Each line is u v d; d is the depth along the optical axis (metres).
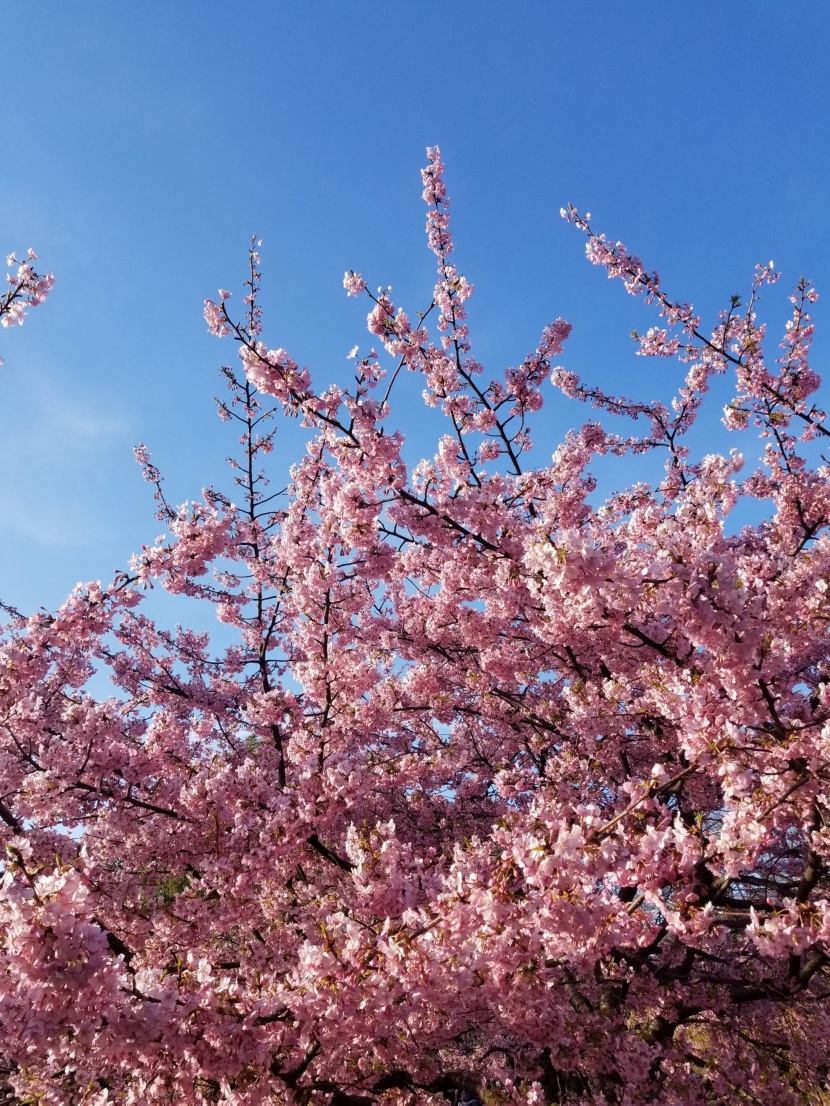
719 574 4.27
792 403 9.00
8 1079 6.03
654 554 4.57
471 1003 4.74
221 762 6.00
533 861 3.45
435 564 8.20
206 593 9.78
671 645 5.77
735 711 4.63
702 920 3.98
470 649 9.34
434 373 8.35
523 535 6.36
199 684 10.65
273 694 7.11
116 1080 5.63
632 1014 7.99
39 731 6.61
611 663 7.48
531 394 9.39
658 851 3.66
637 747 8.30
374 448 5.69
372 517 6.07
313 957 3.74
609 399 10.95
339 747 6.70
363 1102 6.08
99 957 3.06
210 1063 3.63
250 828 5.56
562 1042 5.69
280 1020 4.17
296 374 5.75
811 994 8.09
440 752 8.91
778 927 3.68
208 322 5.80
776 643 4.48
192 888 6.47
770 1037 8.05
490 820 9.04
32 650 6.38
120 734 5.97
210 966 3.83
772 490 9.76
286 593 8.66
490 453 8.66
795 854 8.23
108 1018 3.24
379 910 4.28
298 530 7.29
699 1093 6.53
